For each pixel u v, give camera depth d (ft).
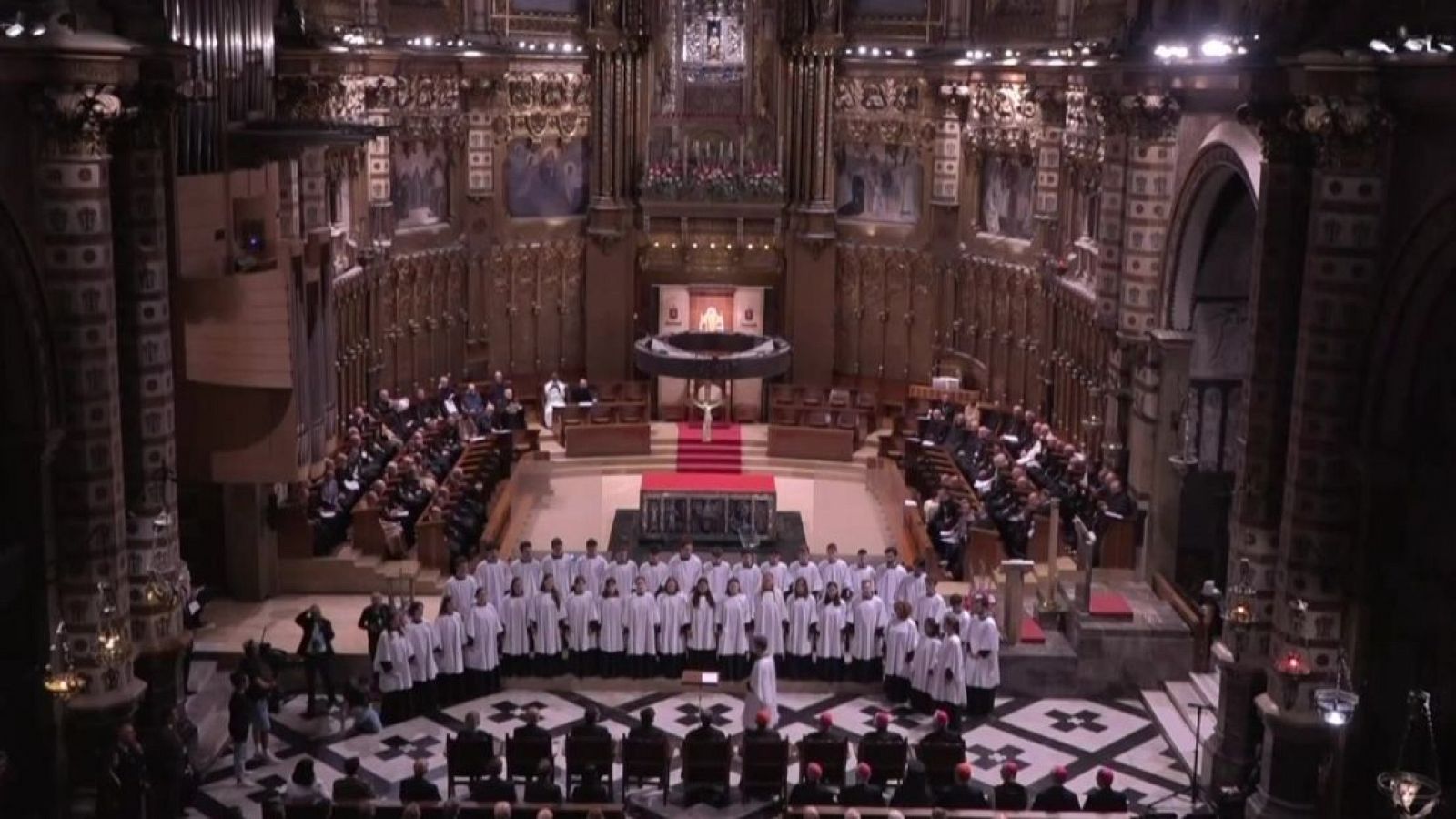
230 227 85.97
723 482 120.67
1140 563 106.42
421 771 72.08
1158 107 100.83
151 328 77.46
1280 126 75.36
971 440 131.34
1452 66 60.59
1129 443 109.09
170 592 78.23
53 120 67.82
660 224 152.25
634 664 96.12
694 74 151.33
